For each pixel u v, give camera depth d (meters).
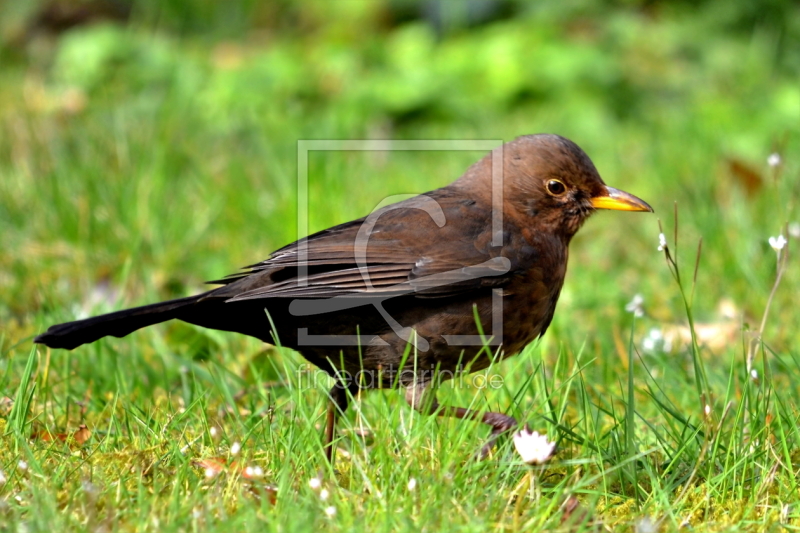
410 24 21.75
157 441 7.63
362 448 7.51
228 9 23.47
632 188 15.21
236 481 6.95
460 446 7.36
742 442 7.56
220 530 6.30
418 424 7.61
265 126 16.98
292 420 7.52
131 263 11.77
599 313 11.48
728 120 17.22
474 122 18.16
